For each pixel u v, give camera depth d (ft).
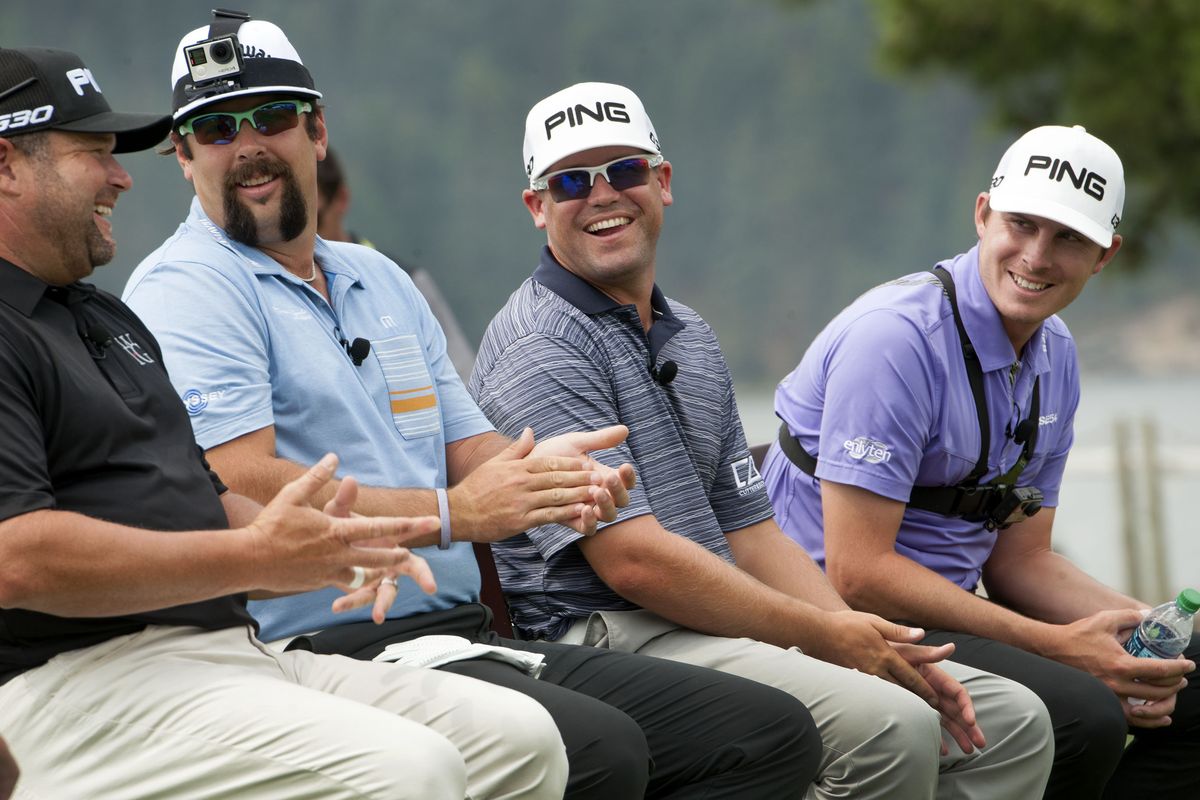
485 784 37.93
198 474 39.58
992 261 53.26
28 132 37.55
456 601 46.19
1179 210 134.62
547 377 48.70
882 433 52.29
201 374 43.37
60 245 38.14
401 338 48.14
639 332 50.90
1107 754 49.26
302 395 45.03
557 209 50.52
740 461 53.31
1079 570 57.41
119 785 36.24
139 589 34.81
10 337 36.60
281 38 47.34
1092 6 119.34
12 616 36.35
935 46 132.16
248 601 42.55
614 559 46.98
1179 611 51.11
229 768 35.70
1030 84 136.56
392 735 35.50
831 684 45.78
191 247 45.98
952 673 49.32
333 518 36.11
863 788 45.27
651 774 43.32
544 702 40.98
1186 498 122.52
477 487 44.09
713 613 47.39
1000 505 54.80
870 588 52.44
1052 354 56.24
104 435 37.60
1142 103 124.77
